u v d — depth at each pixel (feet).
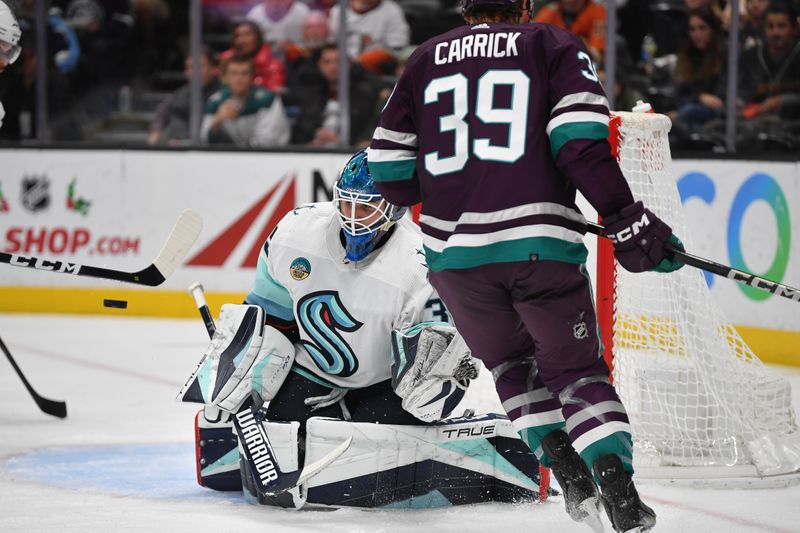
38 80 71.46
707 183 53.62
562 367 21.17
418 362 23.57
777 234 50.31
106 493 27.43
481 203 20.33
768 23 59.67
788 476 28.63
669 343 30.60
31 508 25.75
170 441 34.14
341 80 67.97
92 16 75.00
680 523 24.38
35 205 67.46
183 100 71.92
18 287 68.13
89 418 37.91
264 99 69.36
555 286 20.35
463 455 25.45
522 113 20.36
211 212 66.28
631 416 30.58
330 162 65.05
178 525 23.89
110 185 66.95
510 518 24.52
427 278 25.16
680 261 20.95
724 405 29.30
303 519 24.41
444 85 21.07
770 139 60.70
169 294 66.80
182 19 76.59
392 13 71.15
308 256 25.44
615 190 19.74
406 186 22.33
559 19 65.00
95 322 64.44
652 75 63.52
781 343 50.16
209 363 25.71
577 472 21.84
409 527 23.59
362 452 24.73
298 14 69.10
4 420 37.50
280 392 26.73
